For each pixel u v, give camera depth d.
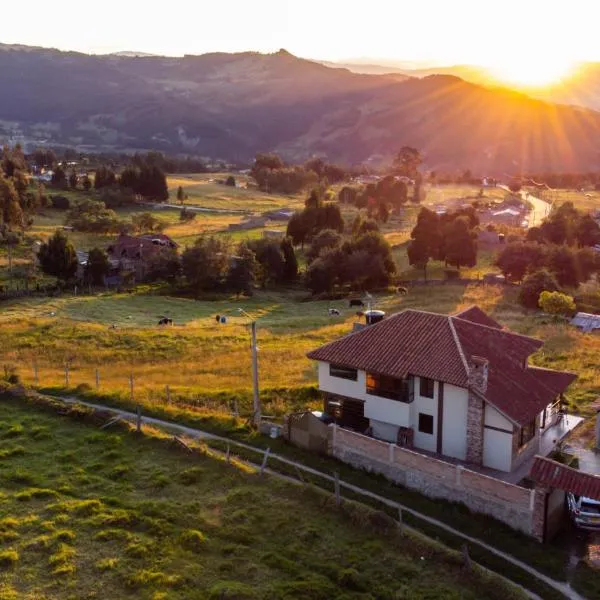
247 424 40.31
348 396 40.53
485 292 97.31
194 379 52.41
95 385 48.00
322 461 36.28
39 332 66.75
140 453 36.03
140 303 90.56
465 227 118.12
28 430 38.53
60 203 173.12
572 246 122.69
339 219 144.88
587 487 28.98
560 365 54.97
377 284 109.31
